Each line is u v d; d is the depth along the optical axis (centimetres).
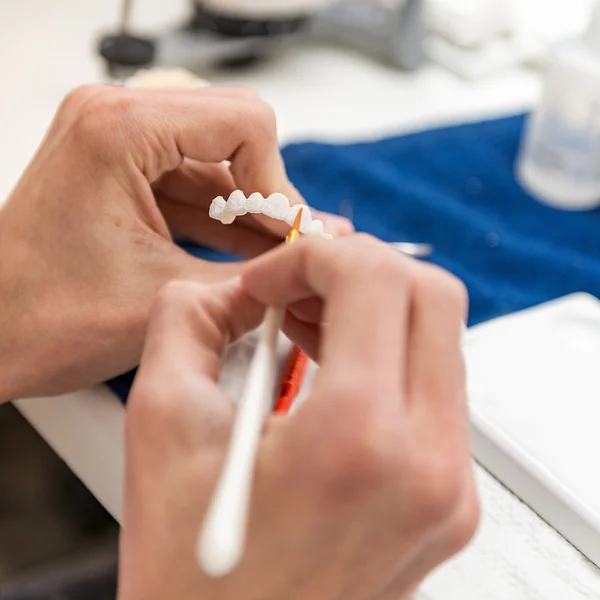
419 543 38
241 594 38
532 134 66
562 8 84
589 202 66
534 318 54
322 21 83
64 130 49
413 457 37
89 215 47
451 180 67
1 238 48
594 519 46
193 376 40
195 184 52
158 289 48
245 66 78
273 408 45
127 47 71
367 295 38
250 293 41
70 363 48
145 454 39
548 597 44
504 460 48
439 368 39
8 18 83
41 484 71
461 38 83
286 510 37
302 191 64
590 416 49
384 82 79
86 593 58
